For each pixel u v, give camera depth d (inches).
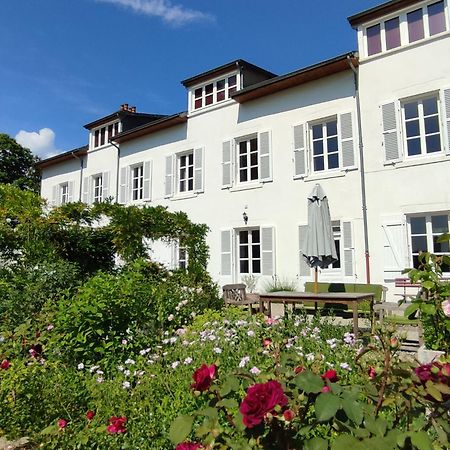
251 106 613.0
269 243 564.4
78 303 199.0
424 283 143.0
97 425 112.0
